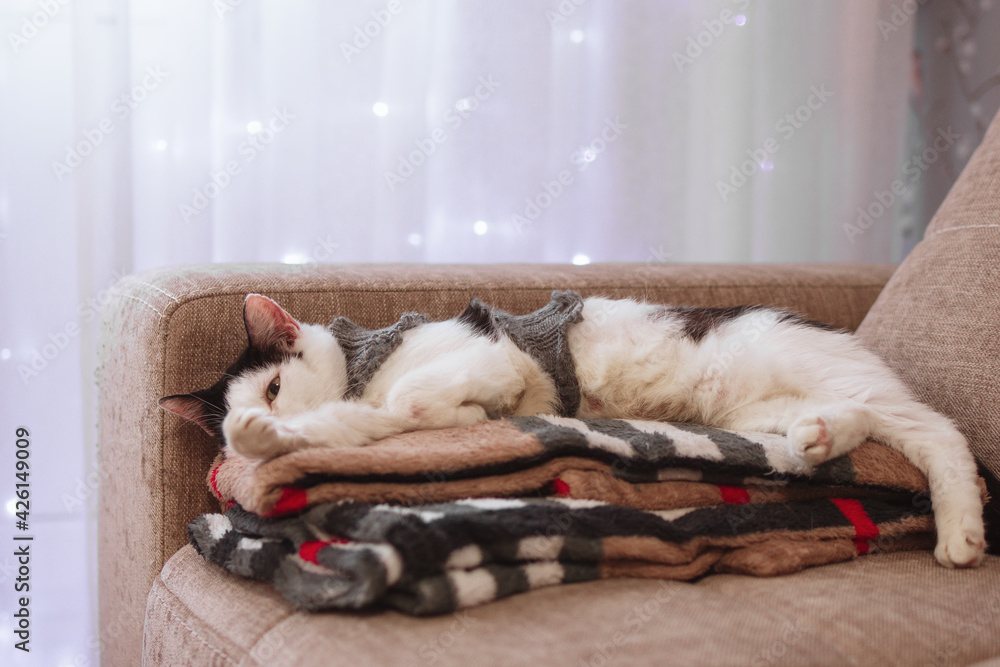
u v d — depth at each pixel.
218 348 1.40
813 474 1.15
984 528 1.13
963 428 1.30
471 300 1.50
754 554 1.05
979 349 1.32
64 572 2.14
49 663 2.13
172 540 1.33
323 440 1.10
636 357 1.49
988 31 2.96
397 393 1.24
